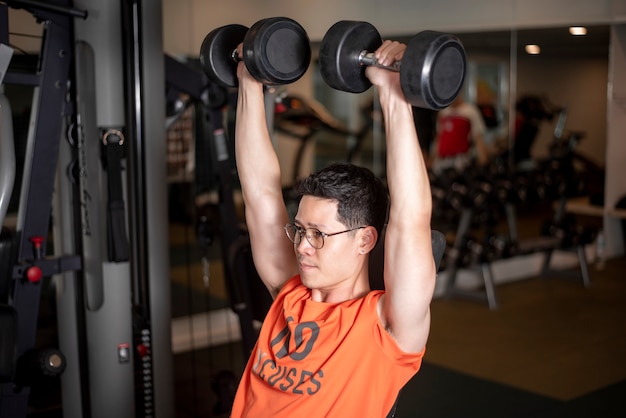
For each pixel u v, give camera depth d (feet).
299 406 3.81
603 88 17.35
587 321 13.83
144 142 7.55
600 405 9.77
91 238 7.23
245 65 4.08
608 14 16.79
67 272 7.32
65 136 7.26
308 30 14.47
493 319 13.94
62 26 6.91
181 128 12.43
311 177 3.99
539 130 16.55
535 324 13.64
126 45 7.41
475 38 15.56
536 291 16.12
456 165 15.65
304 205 3.99
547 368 11.24
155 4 7.45
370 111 16.19
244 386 4.23
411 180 3.68
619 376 10.89
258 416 3.95
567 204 17.17
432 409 9.62
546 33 16.26
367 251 4.05
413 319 3.78
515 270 17.08
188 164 12.63
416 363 3.95
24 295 6.77
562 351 12.07
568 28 16.43
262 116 4.61
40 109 6.82
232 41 4.50
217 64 4.50
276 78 4.02
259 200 4.66
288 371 3.89
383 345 3.84
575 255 18.31
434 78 3.36
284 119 15.11
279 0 13.71
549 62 16.44
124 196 7.57
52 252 8.52
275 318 4.24
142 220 7.66
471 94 15.67
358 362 3.83
